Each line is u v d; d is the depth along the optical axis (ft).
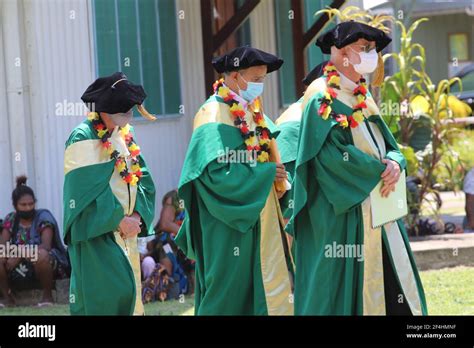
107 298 48.88
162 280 64.69
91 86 49.55
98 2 73.20
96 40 72.90
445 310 56.34
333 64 46.32
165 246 65.92
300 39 81.76
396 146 47.03
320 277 45.47
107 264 48.88
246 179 48.44
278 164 49.70
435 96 80.84
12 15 69.51
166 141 78.59
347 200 44.62
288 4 88.28
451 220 85.25
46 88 70.38
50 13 70.64
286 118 54.19
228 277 49.08
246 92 49.88
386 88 81.25
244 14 76.89
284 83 88.79
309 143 45.42
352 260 45.21
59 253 65.31
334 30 45.93
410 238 76.84
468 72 138.82
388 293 46.29
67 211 48.73
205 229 49.26
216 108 49.73
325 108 45.24
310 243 46.60
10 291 64.54
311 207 46.03
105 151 49.39
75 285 49.34
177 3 79.51
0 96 70.18
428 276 66.95
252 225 48.21
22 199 65.26
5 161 70.33
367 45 45.62
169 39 78.95
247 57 49.37
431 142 80.28
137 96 49.26
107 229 48.44
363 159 44.70
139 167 50.80
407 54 81.92
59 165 70.74
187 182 49.08
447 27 153.99
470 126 99.14
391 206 45.44
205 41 76.69
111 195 48.83
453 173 82.53
